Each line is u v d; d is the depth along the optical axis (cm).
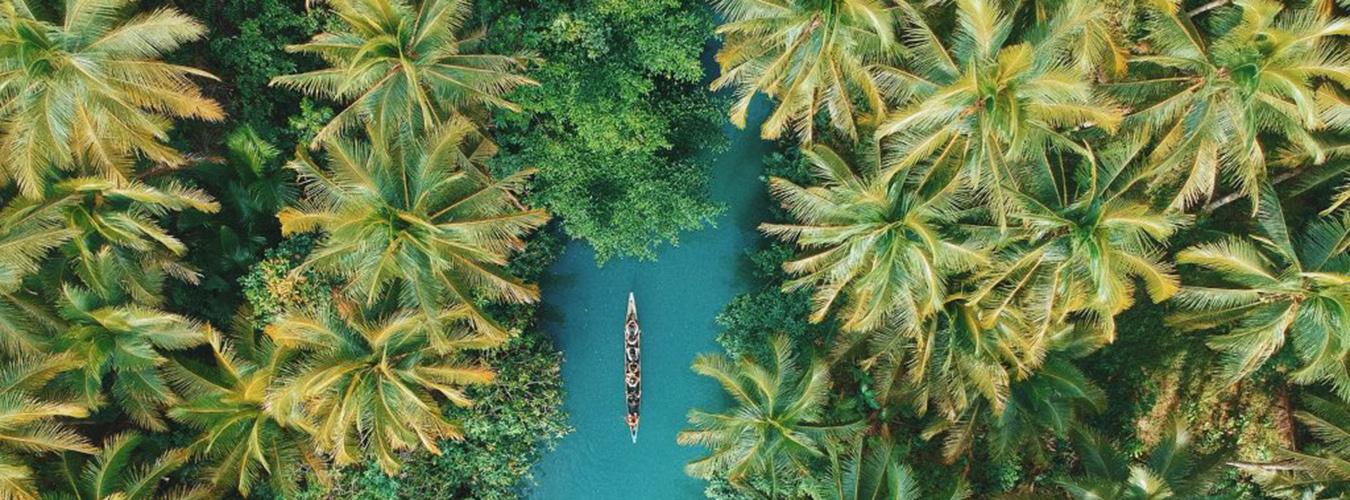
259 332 1619
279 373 1486
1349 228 1454
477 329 1507
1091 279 1491
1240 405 1895
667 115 1731
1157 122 1487
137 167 1572
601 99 1586
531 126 1717
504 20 1634
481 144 1572
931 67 1427
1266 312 1529
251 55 1642
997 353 1568
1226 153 1517
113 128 1374
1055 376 1662
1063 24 1348
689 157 1822
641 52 1639
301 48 1411
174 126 1639
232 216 1709
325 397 1483
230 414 1516
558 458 1948
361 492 1702
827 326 1819
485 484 1802
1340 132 1549
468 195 1434
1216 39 1482
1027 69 1335
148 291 1526
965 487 1606
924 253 1441
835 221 1502
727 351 1894
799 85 1473
